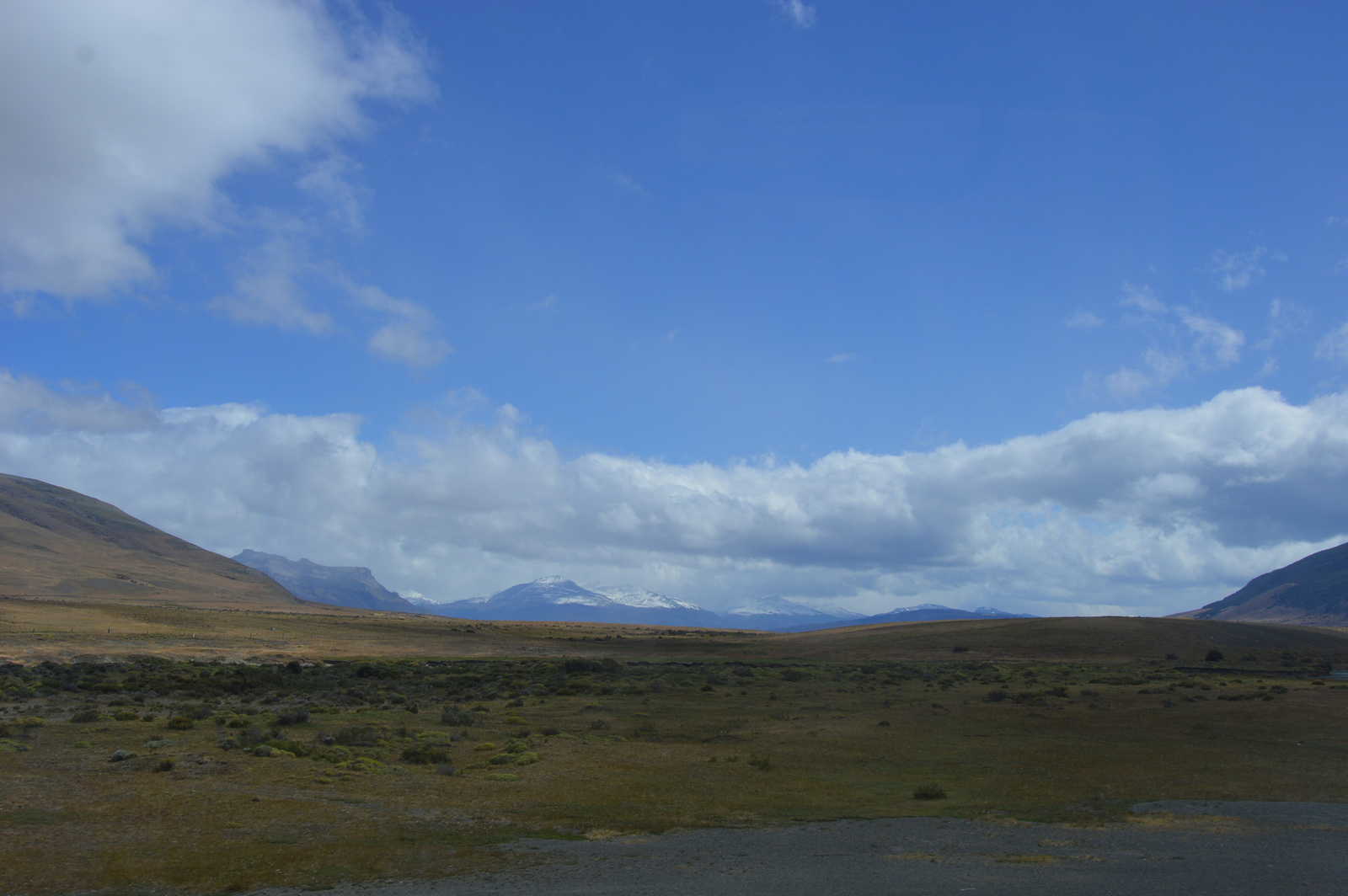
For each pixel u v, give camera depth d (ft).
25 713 136.87
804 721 145.69
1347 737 122.21
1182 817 71.26
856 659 361.92
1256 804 76.64
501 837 62.59
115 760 89.97
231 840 59.41
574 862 55.62
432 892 48.88
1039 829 66.64
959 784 86.79
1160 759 103.14
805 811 73.26
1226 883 50.47
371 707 159.84
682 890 49.19
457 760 99.35
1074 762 100.83
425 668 288.10
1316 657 366.63
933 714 156.04
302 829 63.36
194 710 146.30
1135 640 391.86
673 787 83.66
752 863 55.62
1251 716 145.59
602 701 179.42
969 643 395.75
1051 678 248.93
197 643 355.56
